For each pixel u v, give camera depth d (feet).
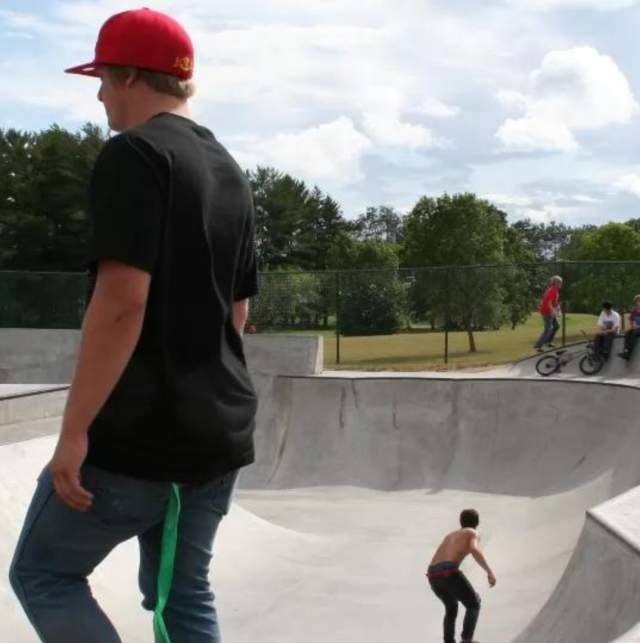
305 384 58.59
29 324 92.07
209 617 8.66
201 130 8.38
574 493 43.45
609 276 81.25
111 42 8.09
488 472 51.70
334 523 43.80
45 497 7.88
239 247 8.37
